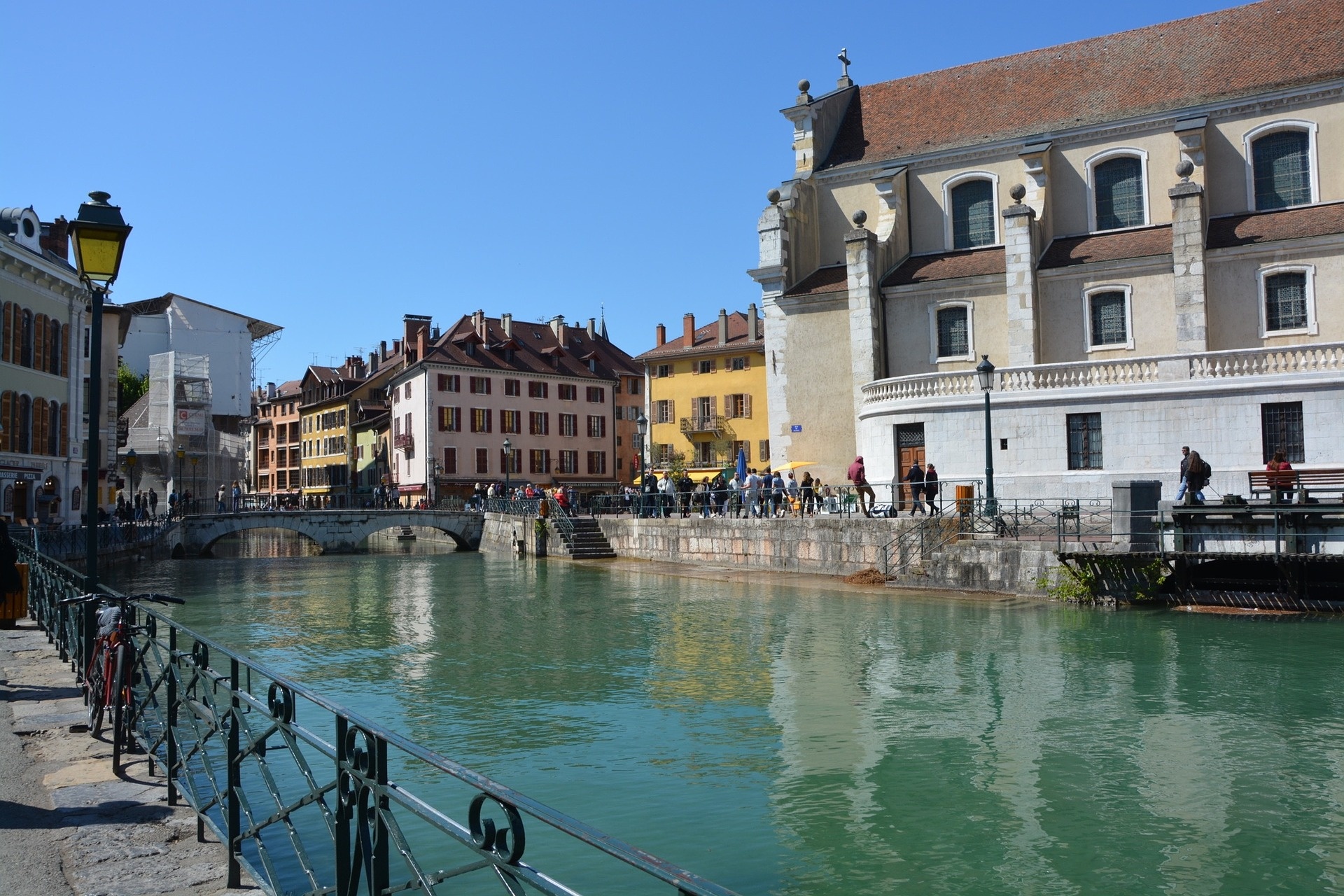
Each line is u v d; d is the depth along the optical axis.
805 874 8.25
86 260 9.75
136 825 6.62
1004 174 38.69
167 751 7.16
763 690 14.92
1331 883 7.96
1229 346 31.95
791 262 40.81
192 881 5.66
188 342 74.62
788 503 36.91
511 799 3.04
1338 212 31.83
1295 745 11.53
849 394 38.97
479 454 76.44
